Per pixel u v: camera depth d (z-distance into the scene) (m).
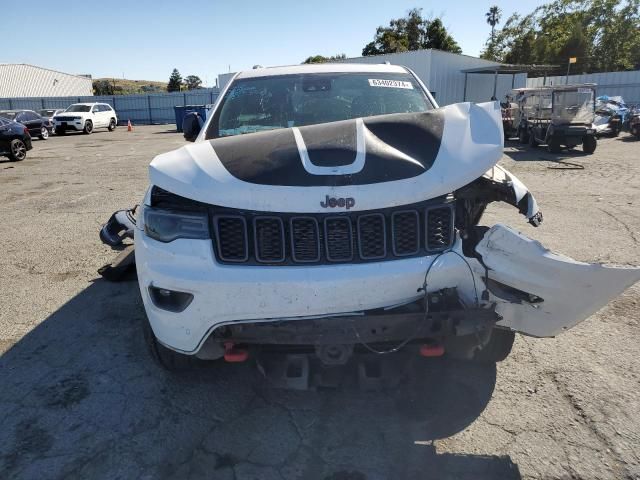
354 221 2.27
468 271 2.32
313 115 3.51
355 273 2.21
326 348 2.30
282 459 2.38
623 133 23.33
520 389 2.89
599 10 56.34
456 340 2.60
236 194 2.25
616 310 3.94
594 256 5.27
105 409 2.77
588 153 15.56
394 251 2.29
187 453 2.43
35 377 3.11
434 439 2.49
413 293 2.28
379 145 2.44
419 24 60.09
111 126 33.41
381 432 2.55
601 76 31.23
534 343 3.44
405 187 2.26
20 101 43.16
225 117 3.52
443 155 2.40
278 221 2.26
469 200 2.53
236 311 2.23
